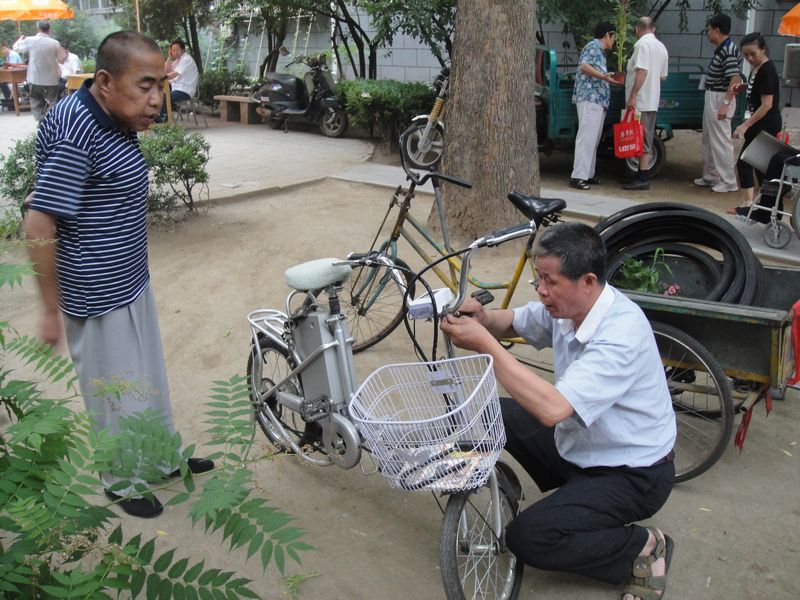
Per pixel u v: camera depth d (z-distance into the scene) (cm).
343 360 325
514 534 274
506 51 641
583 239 267
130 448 198
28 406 201
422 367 325
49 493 182
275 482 369
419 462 254
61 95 1427
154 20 1570
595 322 272
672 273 426
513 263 643
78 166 289
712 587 298
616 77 944
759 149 675
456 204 680
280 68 1784
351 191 913
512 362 262
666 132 969
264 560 180
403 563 315
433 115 980
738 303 392
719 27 847
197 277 641
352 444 316
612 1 1047
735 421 411
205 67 1853
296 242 715
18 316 572
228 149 1184
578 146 900
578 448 289
